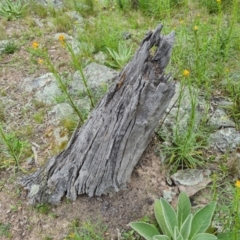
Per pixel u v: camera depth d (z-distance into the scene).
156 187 2.94
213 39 4.29
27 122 3.79
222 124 3.47
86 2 6.07
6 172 3.23
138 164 3.04
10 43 4.98
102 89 3.97
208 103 3.55
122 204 2.83
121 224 2.73
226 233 2.37
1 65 4.70
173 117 3.43
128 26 5.38
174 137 3.18
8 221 2.84
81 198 2.87
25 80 4.41
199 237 2.30
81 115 3.47
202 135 3.18
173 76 3.95
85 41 5.00
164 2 4.78
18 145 3.40
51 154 3.38
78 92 4.00
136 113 2.40
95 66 4.37
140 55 2.38
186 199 2.60
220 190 2.91
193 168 3.07
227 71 3.67
